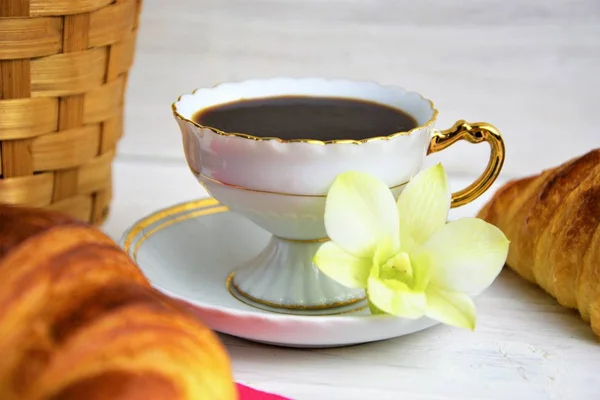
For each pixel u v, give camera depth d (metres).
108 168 0.58
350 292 0.53
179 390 0.41
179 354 0.42
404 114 0.54
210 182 0.52
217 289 0.54
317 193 0.51
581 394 0.49
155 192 0.65
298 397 0.48
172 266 0.55
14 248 0.43
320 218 0.51
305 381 0.49
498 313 0.54
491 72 0.75
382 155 0.51
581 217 0.53
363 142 0.50
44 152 0.55
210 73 0.75
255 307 0.53
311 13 0.74
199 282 0.54
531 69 0.74
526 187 0.58
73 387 0.41
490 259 0.50
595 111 0.75
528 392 0.49
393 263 0.50
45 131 0.54
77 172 0.56
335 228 0.51
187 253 0.56
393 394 0.49
